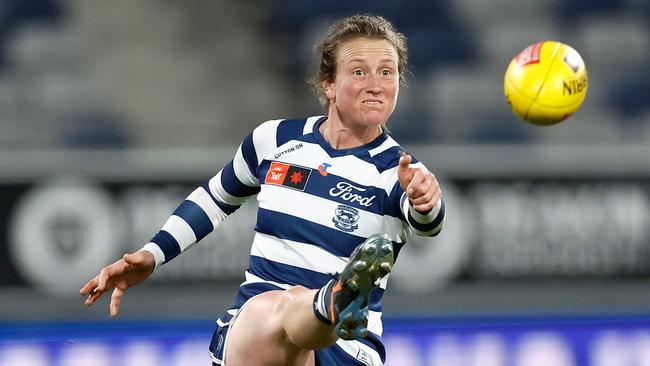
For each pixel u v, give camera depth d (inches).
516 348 909.8
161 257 559.8
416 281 986.1
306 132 538.0
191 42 1615.4
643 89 1521.9
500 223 996.6
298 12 1643.7
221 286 980.6
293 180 524.1
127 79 1535.4
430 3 1611.7
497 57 1566.2
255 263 532.1
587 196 1004.6
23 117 1439.5
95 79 1520.7
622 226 1004.6
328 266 511.5
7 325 964.0
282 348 492.7
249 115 1528.1
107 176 986.1
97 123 1446.9
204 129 1487.5
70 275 977.5
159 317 974.4
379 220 511.2
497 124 1443.2
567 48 535.8
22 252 975.0
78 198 981.2
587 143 1439.5
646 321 929.5
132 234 983.0
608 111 1493.6
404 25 1605.6
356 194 512.4
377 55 518.6
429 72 1535.4
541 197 1002.1
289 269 516.7
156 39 1600.6
